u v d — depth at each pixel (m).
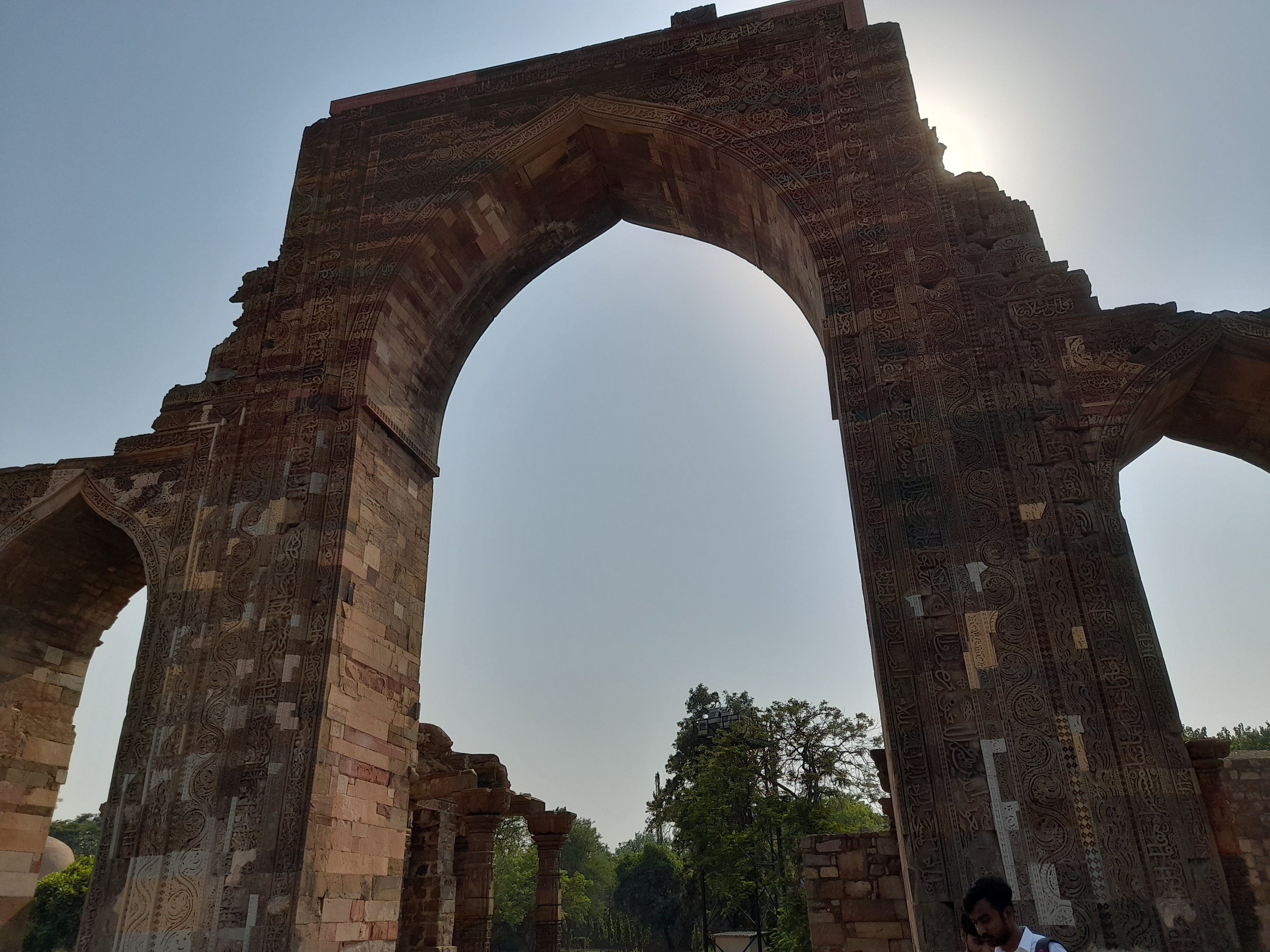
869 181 14.84
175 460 15.19
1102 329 12.98
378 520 15.40
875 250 14.21
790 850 37.22
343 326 16.02
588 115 17.05
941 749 10.70
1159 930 9.38
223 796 12.18
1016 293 13.49
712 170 16.53
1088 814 10.05
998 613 11.34
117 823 12.21
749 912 44.00
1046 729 10.59
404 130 18.00
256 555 13.93
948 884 9.95
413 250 16.58
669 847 76.38
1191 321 12.77
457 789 22.41
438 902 21.94
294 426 15.02
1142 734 10.38
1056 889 9.73
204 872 11.71
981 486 12.19
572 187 18.47
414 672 16.14
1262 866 16.97
